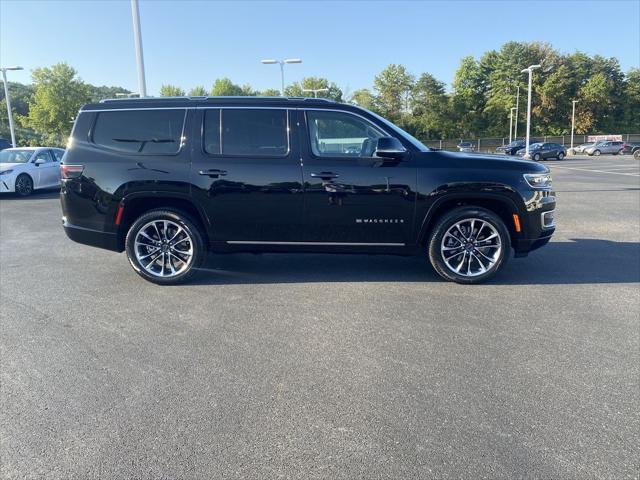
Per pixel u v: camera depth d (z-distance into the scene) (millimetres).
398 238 5098
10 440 2564
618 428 2625
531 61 76688
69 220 5305
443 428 2637
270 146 5039
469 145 55156
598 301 4664
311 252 5215
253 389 3064
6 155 14727
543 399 2916
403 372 3268
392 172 4934
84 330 4020
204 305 4617
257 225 5105
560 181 18031
